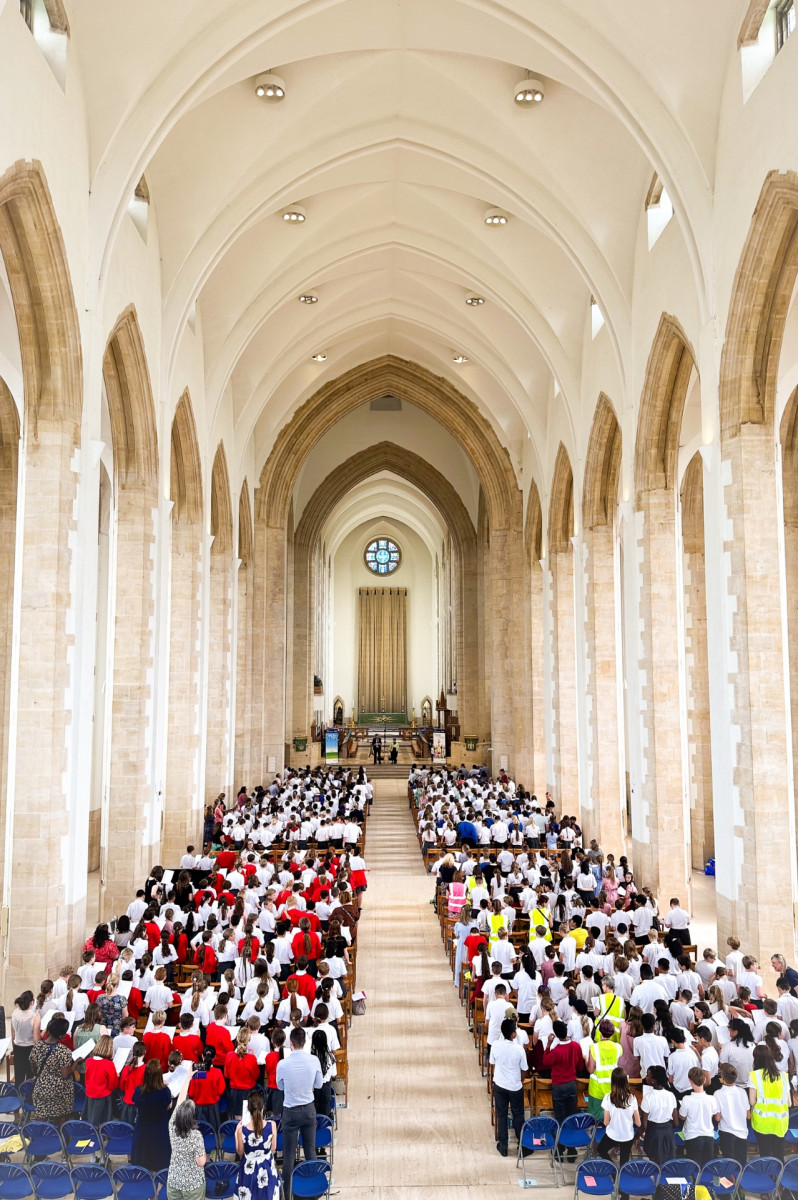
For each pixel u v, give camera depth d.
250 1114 7.36
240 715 30.20
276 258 21.91
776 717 13.16
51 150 12.07
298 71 16.36
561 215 18.45
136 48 13.22
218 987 10.87
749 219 12.58
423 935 17.73
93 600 14.00
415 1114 10.18
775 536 13.34
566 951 12.11
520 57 15.15
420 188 21.33
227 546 26.95
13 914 12.48
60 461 13.02
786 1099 8.12
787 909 12.95
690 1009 9.73
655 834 17.75
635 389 18.27
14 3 10.59
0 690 17.94
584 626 22.58
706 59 13.28
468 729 41.41
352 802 26.23
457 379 31.53
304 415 32.03
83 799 13.55
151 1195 7.65
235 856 18.61
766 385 13.42
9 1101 8.73
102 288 14.02
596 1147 8.88
